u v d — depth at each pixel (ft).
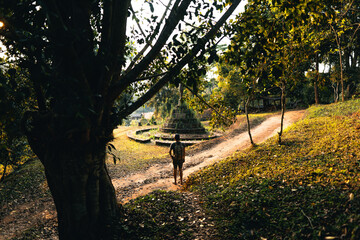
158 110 123.65
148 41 15.33
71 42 8.99
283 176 18.33
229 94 96.07
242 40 14.35
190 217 15.44
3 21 9.59
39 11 12.74
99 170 12.60
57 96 9.97
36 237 18.78
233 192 17.83
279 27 14.34
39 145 12.26
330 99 101.19
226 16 13.53
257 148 32.24
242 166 26.08
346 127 30.45
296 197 14.47
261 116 80.84
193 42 13.66
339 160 19.03
